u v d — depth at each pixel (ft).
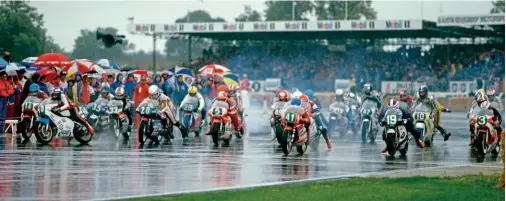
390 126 198.18
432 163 182.09
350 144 235.20
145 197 121.90
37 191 130.31
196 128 259.60
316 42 576.20
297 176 153.48
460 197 123.54
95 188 134.21
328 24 504.02
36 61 307.37
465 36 545.44
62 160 179.32
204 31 507.71
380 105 246.68
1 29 526.57
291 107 199.52
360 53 567.18
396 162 183.52
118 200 119.24
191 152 203.62
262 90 542.16
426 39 564.30
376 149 217.97
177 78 315.99
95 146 217.36
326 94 505.25
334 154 201.46
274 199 119.85
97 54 554.46
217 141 228.22
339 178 148.36
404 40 564.30
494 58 546.26
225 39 572.10
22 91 255.29
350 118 271.28
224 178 149.18
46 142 220.64
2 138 238.68
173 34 536.83
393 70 554.05
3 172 155.84
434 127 249.34
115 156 190.08
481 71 542.98
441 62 554.46
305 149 203.41
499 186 135.13
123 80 302.25
